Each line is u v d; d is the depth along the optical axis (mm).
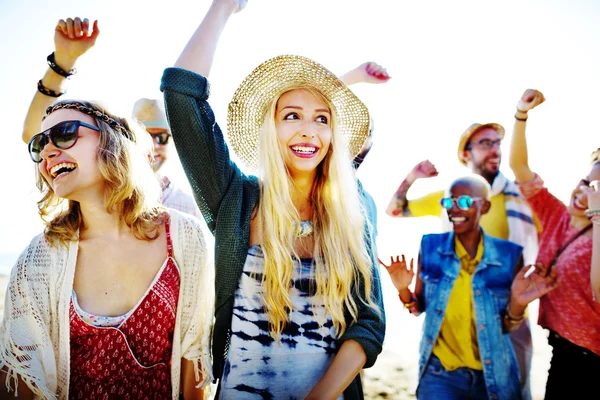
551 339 2693
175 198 2984
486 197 2857
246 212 1664
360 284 1704
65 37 1850
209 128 1615
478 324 2725
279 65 1781
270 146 1737
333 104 1848
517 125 2893
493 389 2639
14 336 1440
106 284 1506
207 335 1656
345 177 1809
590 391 2482
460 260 2846
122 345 1460
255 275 1596
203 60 1654
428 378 2807
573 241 2641
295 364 1538
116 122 1586
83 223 1582
